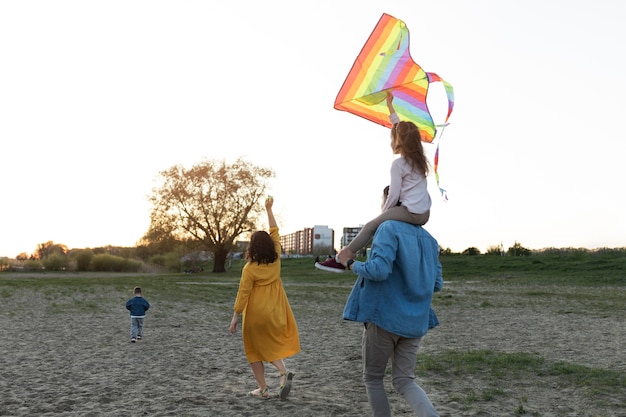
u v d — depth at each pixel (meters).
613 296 23.25
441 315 16.28
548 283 33.41
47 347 10.26
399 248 3.66
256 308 6.02
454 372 7.50
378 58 3.99
